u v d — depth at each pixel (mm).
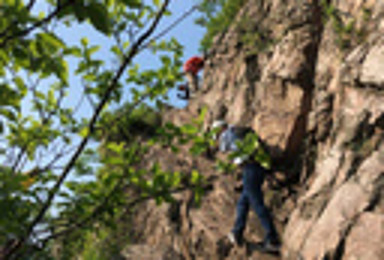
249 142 2215
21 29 875
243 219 3516
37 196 1659
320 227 2631
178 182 1918
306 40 4684
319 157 3756
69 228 1764
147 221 4984
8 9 846
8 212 1191
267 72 4980
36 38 921
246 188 3518
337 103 3697
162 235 4543
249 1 6863
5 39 891
